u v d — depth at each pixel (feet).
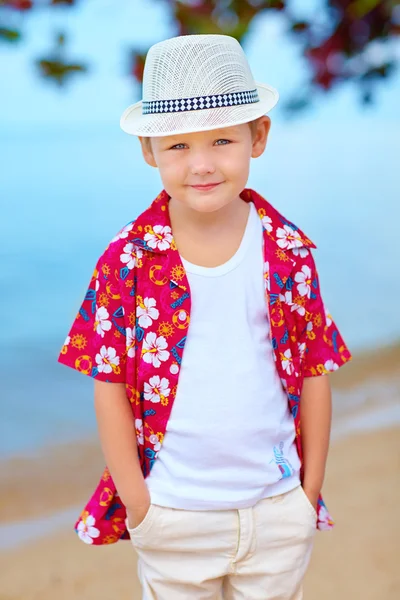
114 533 7.09
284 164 54.49
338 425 14.90
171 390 6.45
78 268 30.99
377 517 11.27
